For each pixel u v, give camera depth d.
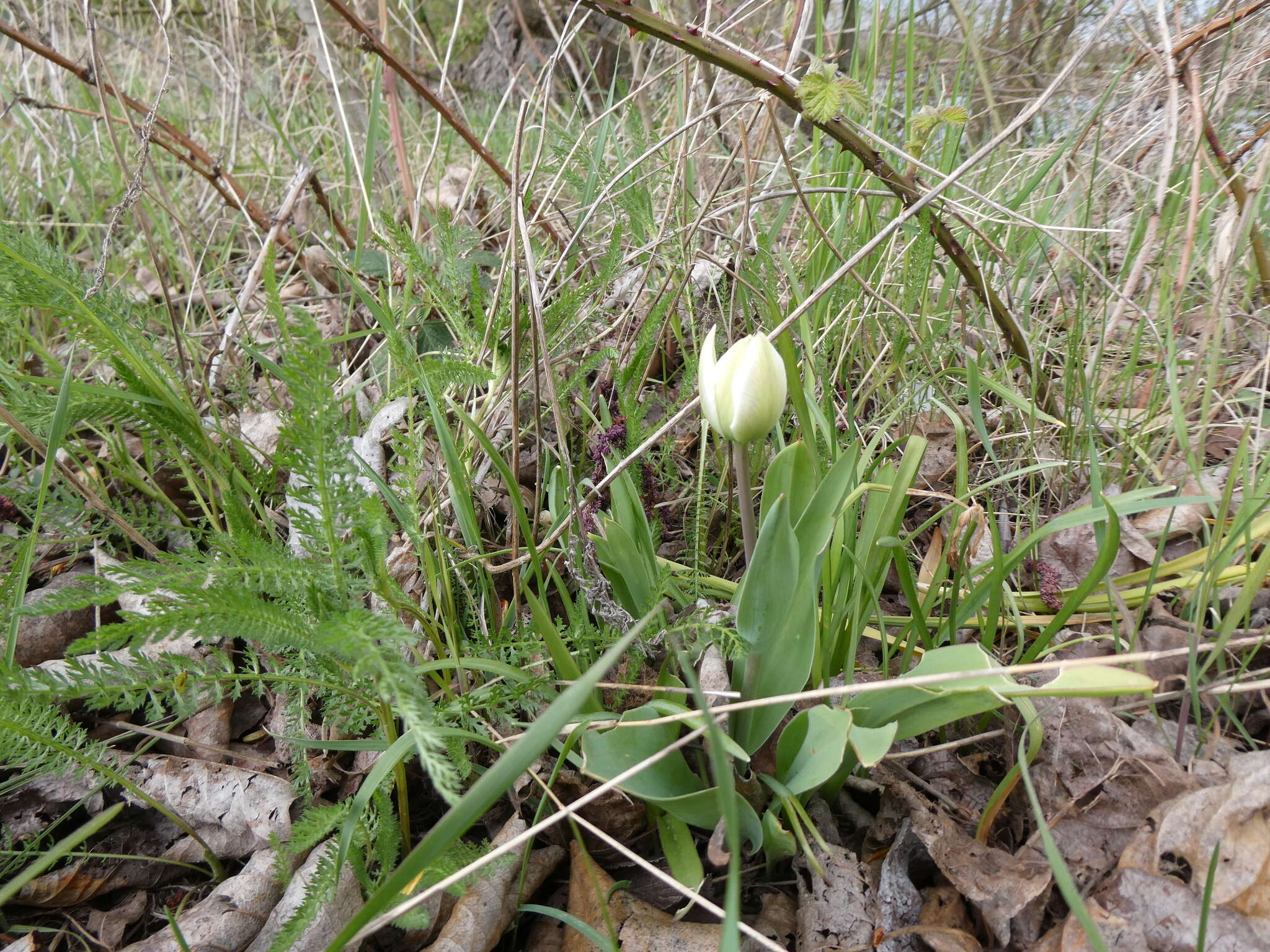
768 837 0.39
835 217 0.66
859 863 0.40
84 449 0.54
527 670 0.42
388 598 0.37
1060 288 0.64
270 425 0.62
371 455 0.55
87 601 0.35
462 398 0.56
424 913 0.35
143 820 0.44
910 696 0.38
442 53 1.56
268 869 0.41
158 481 0.60
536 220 0.54
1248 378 0.53
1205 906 0.31
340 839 0.36
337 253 0.69
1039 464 0.54
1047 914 0.37
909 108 0.64
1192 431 0.58
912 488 0.60
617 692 0.43
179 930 0.34
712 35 0.44
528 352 0.52
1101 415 0.59
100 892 0.42
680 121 0.65
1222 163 0.56
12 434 0.51
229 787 0.44
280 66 1.24
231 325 0.60
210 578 0.40
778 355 0.34
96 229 0.91
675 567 0.50
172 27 1.08
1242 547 0.48
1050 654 0.48
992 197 0.70
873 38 0.65
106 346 0.42
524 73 1.46
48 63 0.96
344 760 0.47
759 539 0.36
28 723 0.36
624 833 0.42
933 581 0.46
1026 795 0.42
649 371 0.59
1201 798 0.37
